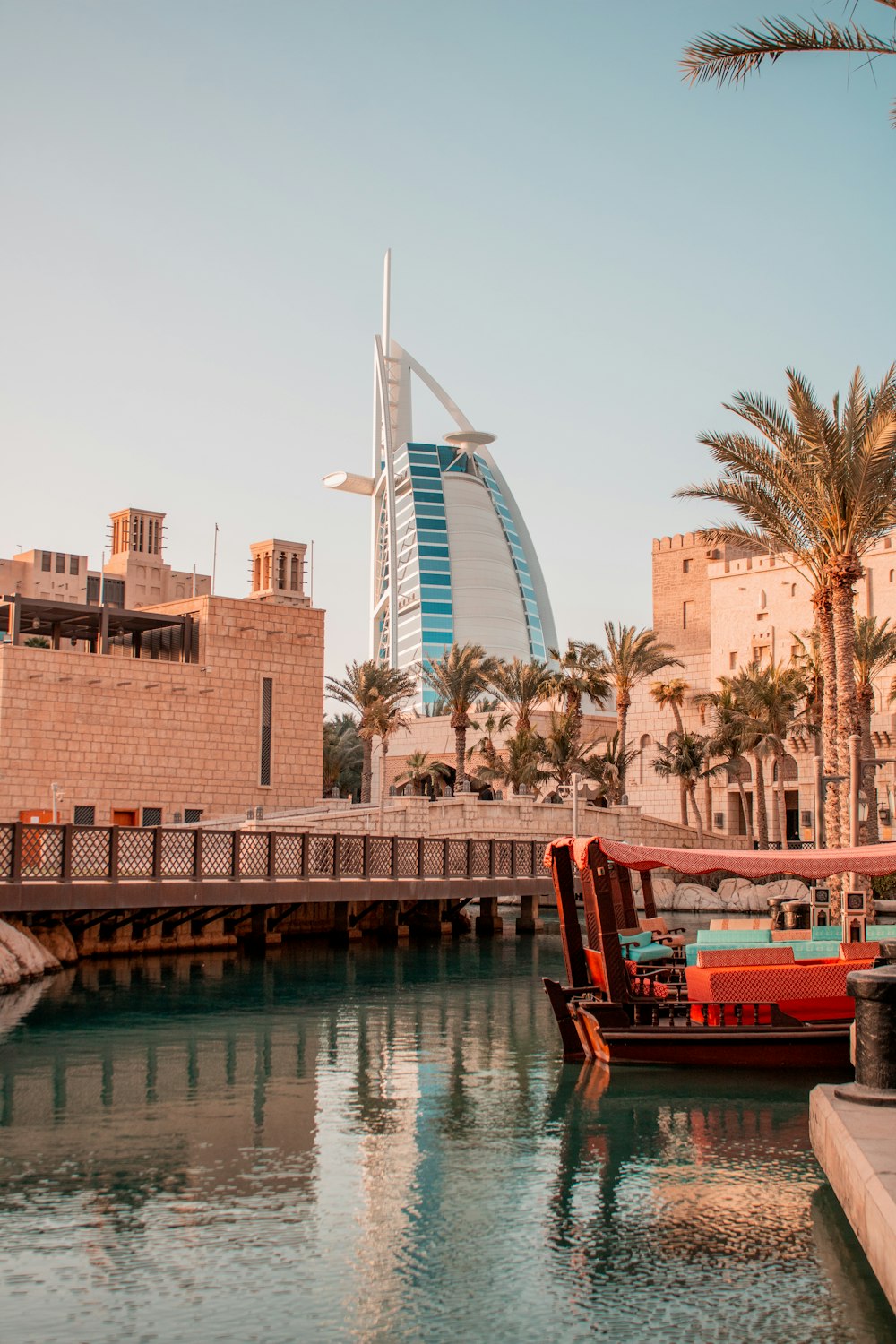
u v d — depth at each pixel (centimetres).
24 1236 1109
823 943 2012
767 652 8912
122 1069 1870
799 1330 909
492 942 4369
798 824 7956
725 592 9194
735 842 7262
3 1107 1619
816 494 3322
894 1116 1071
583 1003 1898
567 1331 912
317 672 6194
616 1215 1177
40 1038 2141
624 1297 975
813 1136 1187
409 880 3991
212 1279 1012
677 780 8944
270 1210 1188
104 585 11681
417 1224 1150
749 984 1869
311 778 6109
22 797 5197
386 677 7606
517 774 7250
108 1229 1129
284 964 3472
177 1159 1364
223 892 3284
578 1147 1430
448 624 19662
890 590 8125
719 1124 1536
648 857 1923
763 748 6812
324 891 3625
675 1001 1914
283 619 6078
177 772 5656
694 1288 993
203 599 5866
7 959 2900
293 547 6956
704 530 3828
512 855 4572
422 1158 1381
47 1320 929
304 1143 1438
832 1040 1850
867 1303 960
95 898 2942
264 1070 1875
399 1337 905
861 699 5994
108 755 5456
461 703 7212
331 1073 1850
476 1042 2142
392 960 3638
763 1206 1203
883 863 1941
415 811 5241
